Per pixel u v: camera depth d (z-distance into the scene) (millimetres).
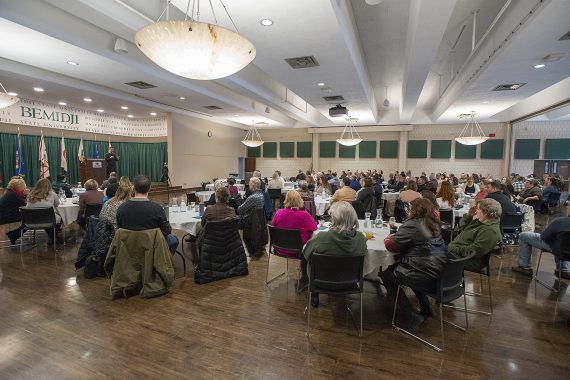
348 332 2434
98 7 3500
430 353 2174
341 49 4445
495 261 4141
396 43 5484
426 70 5223
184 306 2828
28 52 4965
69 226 6020
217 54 2236
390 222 3352
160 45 2146
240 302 2928
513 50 4324
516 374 1953
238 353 2154
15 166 8328
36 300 2889
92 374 1920
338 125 13625
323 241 2314
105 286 3211
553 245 3002
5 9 3369
